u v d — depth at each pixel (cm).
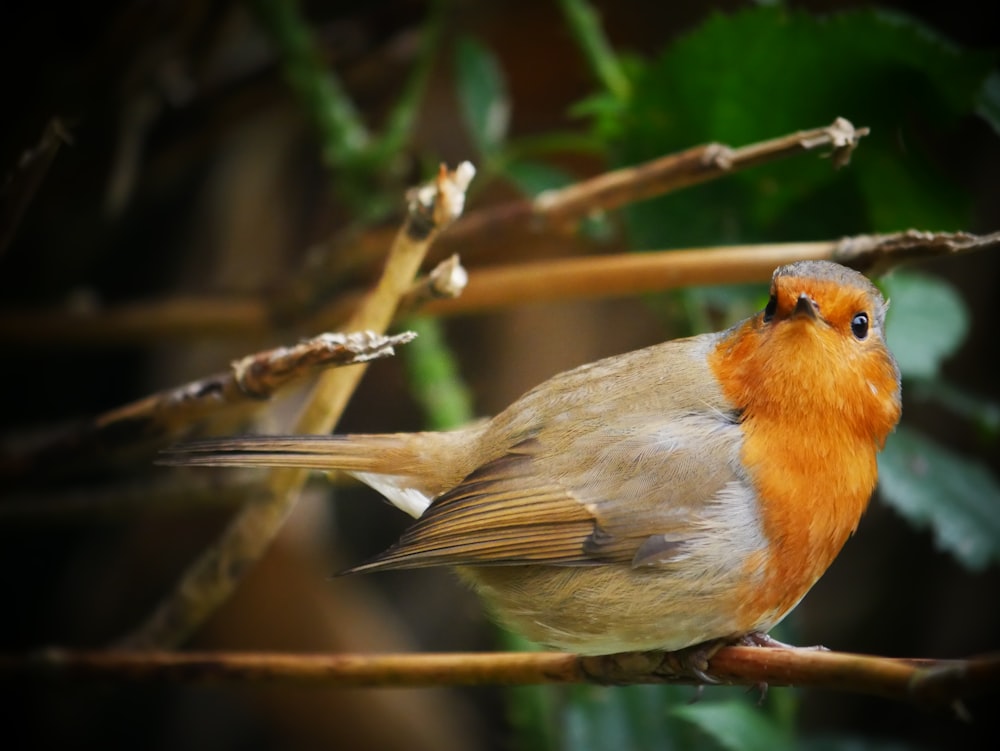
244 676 641
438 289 589
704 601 619
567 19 909
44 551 1178
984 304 1200
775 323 632
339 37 1124
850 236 812
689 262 687
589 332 1271
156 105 1063
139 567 1155
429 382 845
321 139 955
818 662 468
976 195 1176
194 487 856
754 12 746
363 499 1278
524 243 1145
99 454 677
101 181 1059
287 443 654
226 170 1189
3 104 977
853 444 630
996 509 786
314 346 554
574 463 648
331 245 898
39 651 678
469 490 652
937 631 1191
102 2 978
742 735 671
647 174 689
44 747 1180
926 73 729
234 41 1168
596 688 782
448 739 1130
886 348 646
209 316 933
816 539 627
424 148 1227
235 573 707
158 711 1199
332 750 1111
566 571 643
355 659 623
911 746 803
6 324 980
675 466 632
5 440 927
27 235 1136
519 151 886
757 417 639
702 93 798
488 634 1233
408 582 1270
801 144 619
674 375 670
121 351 1209
